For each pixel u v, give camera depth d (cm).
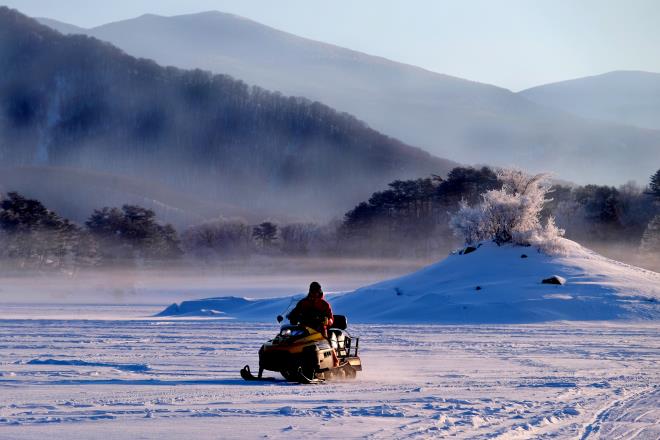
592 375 3766
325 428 2045
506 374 3800
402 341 6194
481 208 13138
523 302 10156
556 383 3372
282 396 2786
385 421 2188
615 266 12481
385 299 11312
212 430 2000
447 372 3891
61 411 2322
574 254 12644
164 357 4531
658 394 3002
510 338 6638
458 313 10012
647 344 6006
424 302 10619
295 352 3256
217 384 3170
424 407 2509
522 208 12731
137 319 10369
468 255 12581
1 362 4084
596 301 10238
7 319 9506
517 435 2027
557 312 9894
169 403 2539
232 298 13538
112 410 2355
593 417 2400
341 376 3497
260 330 7425
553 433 2084
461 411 2428
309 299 3447
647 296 10625
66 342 5756
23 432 1941
